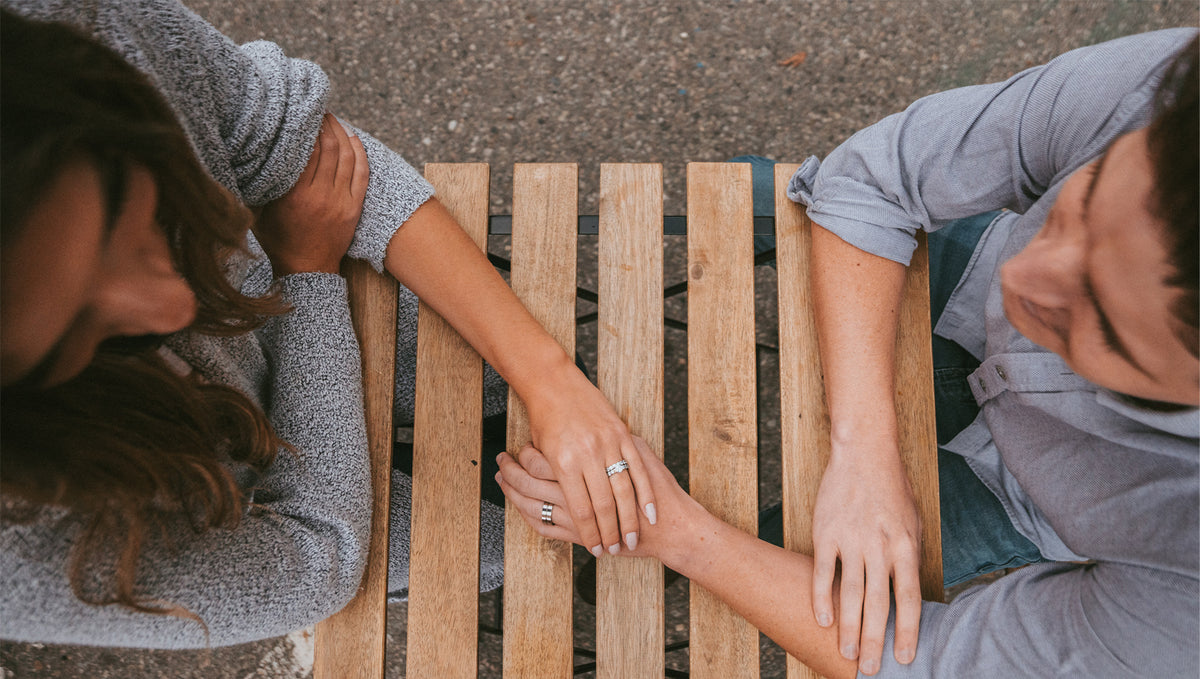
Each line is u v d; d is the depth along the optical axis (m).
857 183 0.92
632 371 1.01
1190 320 0.64
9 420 0.55
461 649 0.96
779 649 1.64
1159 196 0.63
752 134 1.87
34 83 0.47
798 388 1.00
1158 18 1.84
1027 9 1.88
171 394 0.66
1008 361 0.91
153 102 0.57
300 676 1.71
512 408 0.98
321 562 0.84
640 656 0.95
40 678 1.72
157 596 0.71
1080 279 0.75
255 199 0.85
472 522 0.97
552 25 1.92
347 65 1.92
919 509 0.97
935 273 1.18
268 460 0.84
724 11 1.91
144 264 0.57
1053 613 0.78
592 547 0.90
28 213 0.46
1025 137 0.80
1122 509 0.78
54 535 0.64
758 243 1.26
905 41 1.89
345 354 0.93
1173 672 0.69
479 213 1.06
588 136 1.88
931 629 0.85
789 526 0.97
